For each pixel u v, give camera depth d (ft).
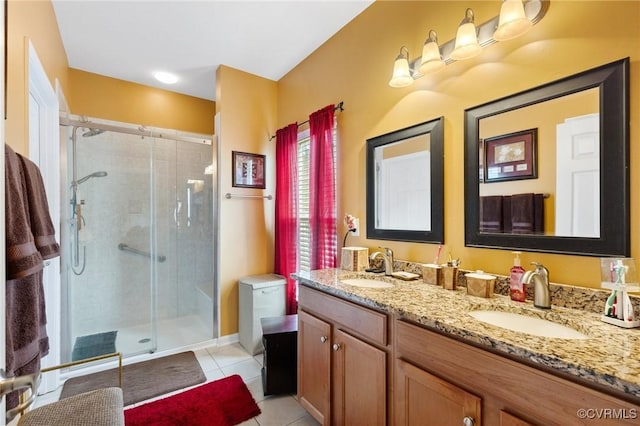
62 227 7.70
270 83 10.23
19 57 4.52
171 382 6.98
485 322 3.54
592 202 3.61
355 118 7.13
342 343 4.75
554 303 3.82
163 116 10.96
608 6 3.53
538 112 4.09
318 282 5.34
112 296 9.01
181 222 9.82
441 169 5.24
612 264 3.29
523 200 4.22
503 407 2.77
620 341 2.76
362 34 6.95
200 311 9.64
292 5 6.72
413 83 5.79
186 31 7.59
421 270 5.42
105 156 8.86
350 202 7.25
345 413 4.68
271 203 10.21
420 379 3.53
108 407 3.14
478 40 4.60
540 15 4.02
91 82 9.68
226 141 9.32
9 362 3.11
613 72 3.46
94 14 6.84
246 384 6.91
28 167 3.97
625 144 3.37
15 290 3.43
